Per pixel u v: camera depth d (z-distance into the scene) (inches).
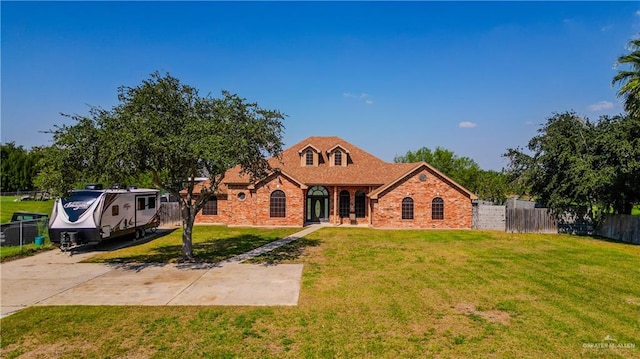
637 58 946.7
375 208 1196.5
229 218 1259.8
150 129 575.8
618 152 927.7
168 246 868.0
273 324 385.7
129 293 494.3
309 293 491.2
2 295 486.6
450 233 1087.6
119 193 873.5
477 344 339.9
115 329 374.0
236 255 747.4
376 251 793.6
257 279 562.3
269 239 960.3
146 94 620.7
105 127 587.2
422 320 397.4
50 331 369.4
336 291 500.1
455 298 471.5
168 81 642.8
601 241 956.6
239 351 325.7
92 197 811.4
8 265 668.1
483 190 1888.5
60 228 774.5
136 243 918.4
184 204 694.5
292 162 1401.3
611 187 979.9
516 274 594.9
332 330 370.6
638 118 967.0
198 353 322.3
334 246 856.3
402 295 482.9
